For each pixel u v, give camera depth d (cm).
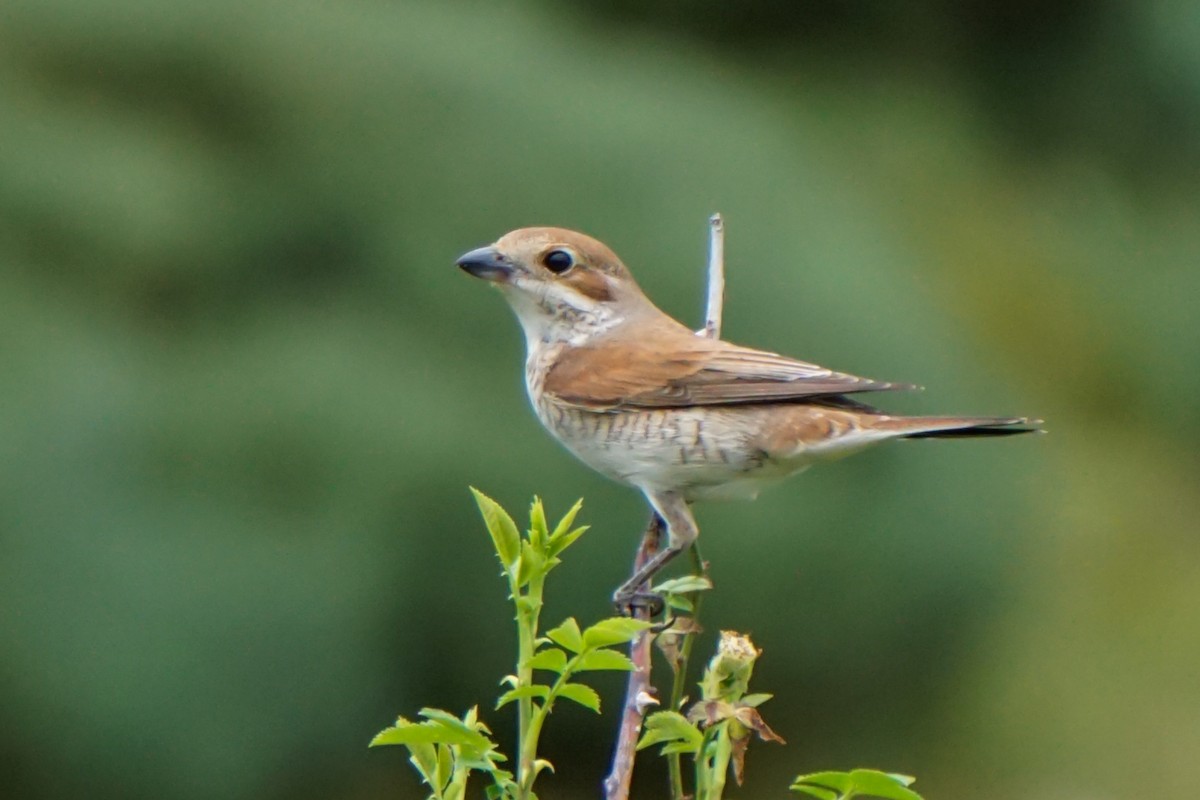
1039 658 1577
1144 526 1772
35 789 1171
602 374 805
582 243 854
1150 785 1477
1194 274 1872
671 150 1348
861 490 1261
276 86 1301
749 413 777
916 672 1326
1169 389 1833
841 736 1350
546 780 1290
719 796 485
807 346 1302
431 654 1223
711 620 1241
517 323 1263
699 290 1312
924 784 1394
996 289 1780
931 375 1320
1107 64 1894
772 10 1725
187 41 1295
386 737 448
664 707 1238
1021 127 1903
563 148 1327
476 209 1302
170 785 1180
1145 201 1905
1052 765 1482
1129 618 1692
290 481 1201
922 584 1285
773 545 1237
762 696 496
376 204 1292
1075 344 1812
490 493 1209
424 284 1278
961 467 1298
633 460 796
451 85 1322
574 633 445
